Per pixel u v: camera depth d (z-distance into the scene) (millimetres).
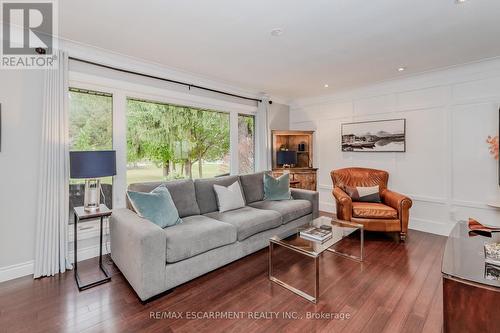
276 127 5387
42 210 2451
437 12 2117
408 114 3984
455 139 3553
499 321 1443
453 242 2104
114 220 2543
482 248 1967
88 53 2820
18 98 2393
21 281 2340
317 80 4062
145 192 2779
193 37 2561
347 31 2449
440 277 2414
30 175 2463
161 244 2059
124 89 3152
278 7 2039
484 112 3314
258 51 2922
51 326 1736
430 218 3809
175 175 3785
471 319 1506
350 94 4684
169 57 3082
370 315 1861
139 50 2871
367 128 4449
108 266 2660
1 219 2326
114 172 2486
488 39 2633
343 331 1696
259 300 2068
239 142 4754
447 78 3592
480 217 3381
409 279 2383
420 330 1692
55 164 2520
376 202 3797
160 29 2396
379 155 4340
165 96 3551
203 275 2482
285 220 3318
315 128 5254
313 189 5078
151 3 1977
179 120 3836
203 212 3184
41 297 2082
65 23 2283
